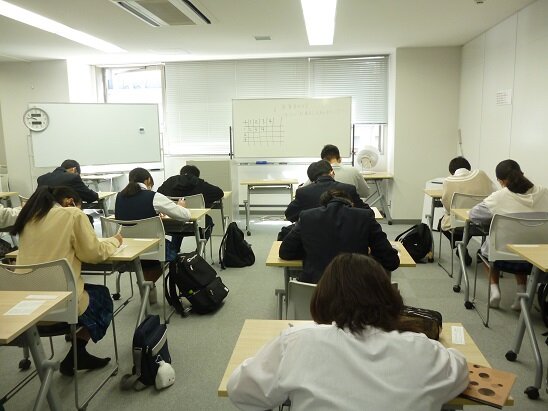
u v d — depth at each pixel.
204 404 2.37
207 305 3.52
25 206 2.41
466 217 3.55
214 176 6.26
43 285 2.15
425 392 0.94
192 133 7.64
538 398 2.37
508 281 4.18
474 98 5.77
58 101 7.20
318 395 0.93
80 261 2.44
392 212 6.76
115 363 2.78
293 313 2.10
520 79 4.42
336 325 1.03
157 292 4.02
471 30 5.30
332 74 7.19
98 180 6.89
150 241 2.95
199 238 4.09
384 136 7.31
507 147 4.74
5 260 2.82
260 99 7.03
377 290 1.04
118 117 7.08
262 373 1.04
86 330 2.58
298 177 7.39
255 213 7.67
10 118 7.29
